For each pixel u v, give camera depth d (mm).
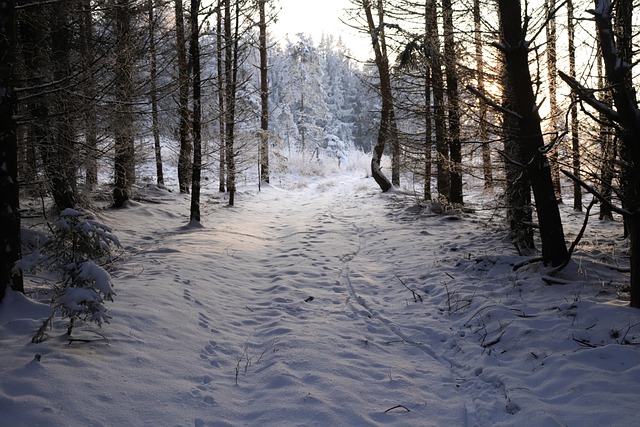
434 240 11242
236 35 16438
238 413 4160
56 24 9273
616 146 6223
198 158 13664
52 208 10812
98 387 4117
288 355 5285
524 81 7246
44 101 7730
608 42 5305
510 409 4105
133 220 13500
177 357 5000
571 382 4305
